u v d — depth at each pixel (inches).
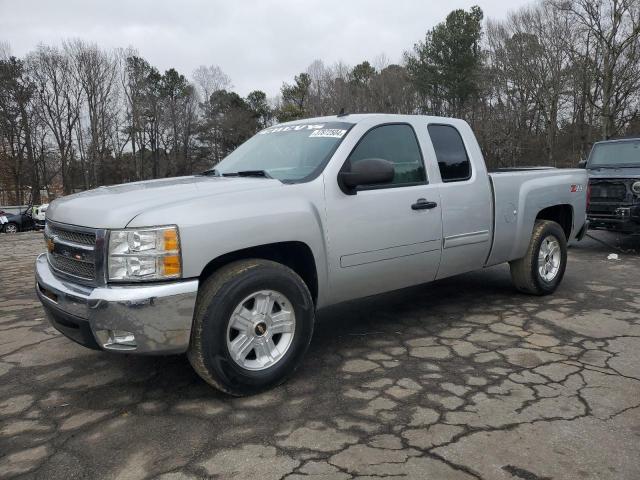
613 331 183.5
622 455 107.3
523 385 140.7
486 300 225.9
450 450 110.1
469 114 1690.5
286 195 142.9
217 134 2406.5
